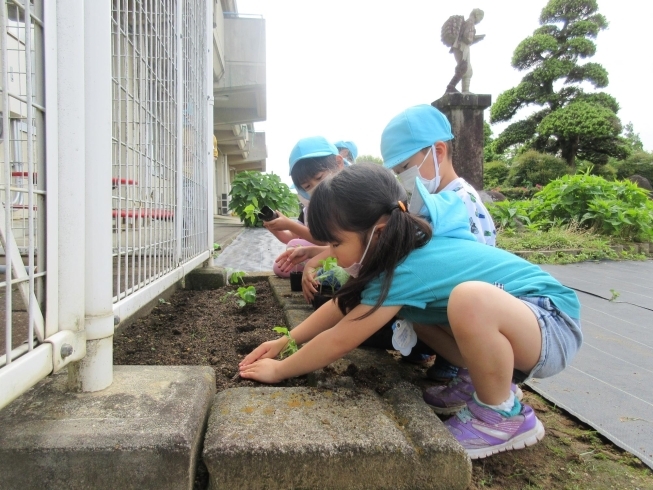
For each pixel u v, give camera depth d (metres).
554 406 1.44
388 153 1.65
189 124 2.37
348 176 1.13
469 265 1.19
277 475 0.90
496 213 6.38
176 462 0.86
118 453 0.85
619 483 1.07
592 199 6.13
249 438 0.91
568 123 16.17
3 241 0.74
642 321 2.44
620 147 17.17
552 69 16.42
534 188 14.53
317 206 1.13
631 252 5.37
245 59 8.88
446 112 6.92
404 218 1.12
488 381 1.09
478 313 1.04
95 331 1.01
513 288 1.19
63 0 0.88
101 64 0.97
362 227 1.11
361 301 1.19
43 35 0.84
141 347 1.61
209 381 1.14
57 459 0.84
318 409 1.05
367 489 0.92
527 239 5.38
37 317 0.83
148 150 1.58
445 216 1.28
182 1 2.17
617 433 1.27
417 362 1.70
